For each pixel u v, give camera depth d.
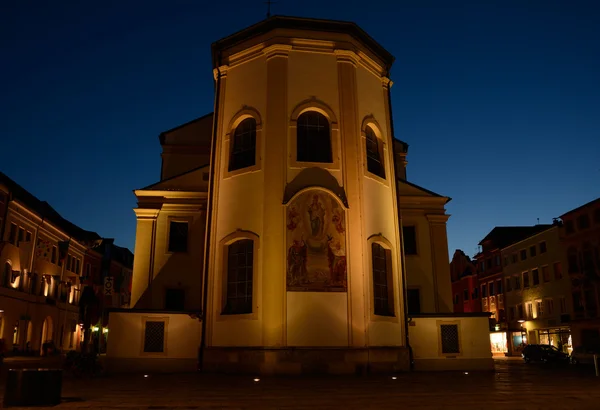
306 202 20.48
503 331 61.47
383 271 21.91
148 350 21.11
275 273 19.72
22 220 44.75
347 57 22.72
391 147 24.09
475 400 12.28
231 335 20.17
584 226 48.31
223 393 13.56
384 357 20.27
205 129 31.92
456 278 80.44
